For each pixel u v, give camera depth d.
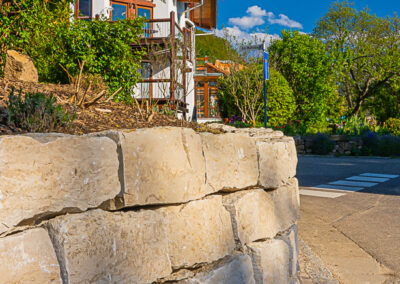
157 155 2.00
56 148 1.55
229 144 2.63
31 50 7.54
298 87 23.00
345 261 4.08
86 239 1.58
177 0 19.98
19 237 1.42
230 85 20.92
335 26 31.81
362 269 3.85
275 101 19.77
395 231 5.28
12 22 5.83
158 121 4.41
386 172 11.53
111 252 1.69
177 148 2.13
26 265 1.43
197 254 2.24
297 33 23.31
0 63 5.68
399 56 29.69
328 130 20.28
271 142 3.21
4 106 3.22
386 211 6.52
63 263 1.50
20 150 1.42
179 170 2.13
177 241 2.12
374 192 8.34
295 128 19.69
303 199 7.63
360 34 31.52
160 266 1.94
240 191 2.78
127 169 1.83
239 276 2.47
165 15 18.30
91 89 5.86
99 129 3.29
